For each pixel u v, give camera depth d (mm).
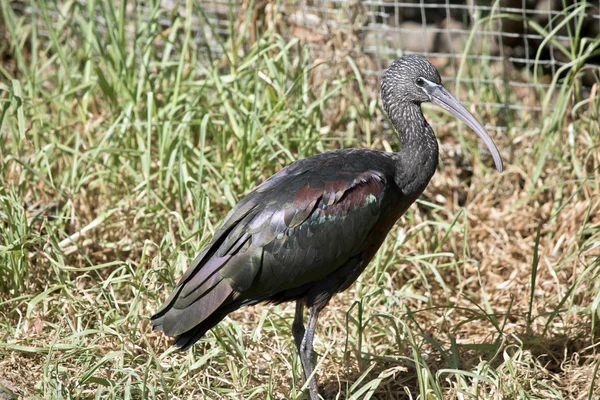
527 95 15820
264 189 9055
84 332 9383
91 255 11453
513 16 13164
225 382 9367
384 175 9219
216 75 12797
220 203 11891
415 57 9789
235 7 15898
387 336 10383
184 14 16391
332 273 9172
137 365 9484
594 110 12680
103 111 14422
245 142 11977
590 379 9297
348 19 13914
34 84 13867
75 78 15047
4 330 10055
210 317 8742
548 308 10836
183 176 11594
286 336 10328
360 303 9359
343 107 13734
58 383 8578
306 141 12500
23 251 10508
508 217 12484
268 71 13297
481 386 9133
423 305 11398
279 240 8734
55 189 11461
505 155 13898
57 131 13359
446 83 16625
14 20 16016
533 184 12516
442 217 13148
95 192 12656
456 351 9164
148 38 13867
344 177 9008
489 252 12273
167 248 10938
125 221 11703
